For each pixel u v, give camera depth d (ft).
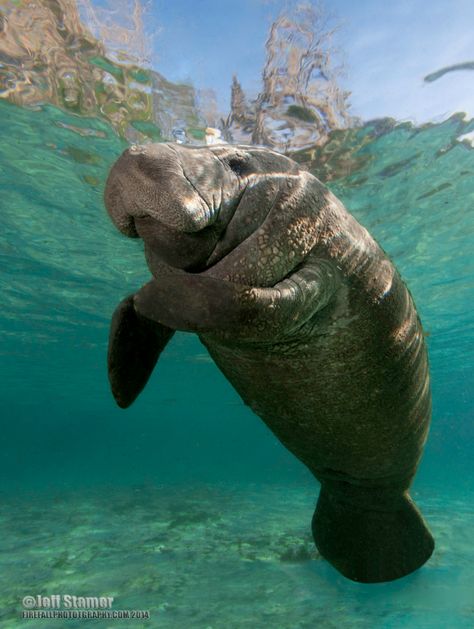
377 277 8.38
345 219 8.18
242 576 21.35
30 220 33.30
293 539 28.40
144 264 40.73
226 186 6.68
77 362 78.23
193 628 15.76
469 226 35.45
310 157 26.78
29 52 20.71
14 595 19.56
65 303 49.98
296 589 19.21
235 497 52.37
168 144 6.59
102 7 18.94
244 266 6.61
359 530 12.42
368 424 9.28
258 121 24.40
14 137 25.72
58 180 29.25
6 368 83.41
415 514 13.01
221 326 5.50
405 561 12.41
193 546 27.48
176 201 5.90
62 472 125.70
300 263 7.13
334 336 7.91
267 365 8.13
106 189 6.54
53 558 25.46
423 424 10.66
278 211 6.98
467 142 26.81
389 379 8.89
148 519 36.78
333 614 16.46
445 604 16.76
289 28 20.29
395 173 28.73
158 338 7.99
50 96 23.13
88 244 36.63
